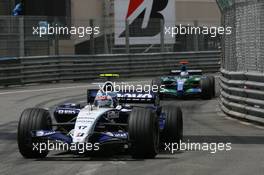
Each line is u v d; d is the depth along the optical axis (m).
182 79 75.62
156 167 31.88
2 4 126.25
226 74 60.59
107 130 35.50
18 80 93.88
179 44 122.00
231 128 50.16
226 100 61.22
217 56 125.12
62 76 101.69
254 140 43.12
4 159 35.38
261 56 53.09
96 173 30.22
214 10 146.62
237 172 30.62
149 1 134.75
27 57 95.38
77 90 85.81
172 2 137.75
